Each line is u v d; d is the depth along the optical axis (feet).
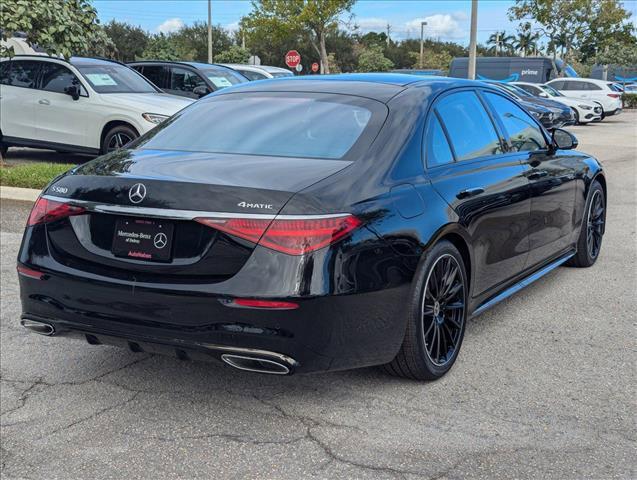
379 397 12.07
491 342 14.65
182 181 10.72
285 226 10.12
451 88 14.48
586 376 12.92
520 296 17.87
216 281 10.32
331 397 12.09
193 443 10.65
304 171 11.03
